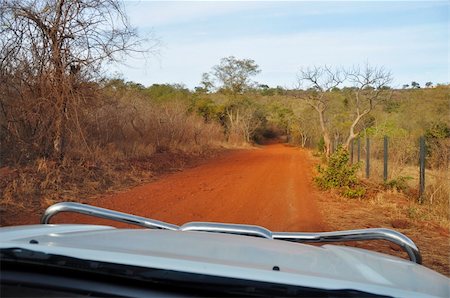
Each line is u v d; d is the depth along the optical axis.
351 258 2.28
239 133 53.00
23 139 13.30
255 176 18.61
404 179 15.66
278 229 8.94
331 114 33.84
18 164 12.73
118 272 1.54
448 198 11.74
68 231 2.39
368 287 1.56
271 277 1.53
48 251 1.63
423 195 12.51
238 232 2.77
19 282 1.56
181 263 1.59
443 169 13.01
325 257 2.18
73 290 1.53
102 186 12.86
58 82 13.42
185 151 27.31
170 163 20.56
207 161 24.97
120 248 1.83
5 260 1.61
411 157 19.38
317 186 15.31
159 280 1.52
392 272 2.01
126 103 20.72
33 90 13.36
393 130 25.91
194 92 60.03
